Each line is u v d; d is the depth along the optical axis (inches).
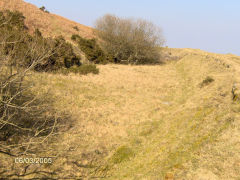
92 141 438.0
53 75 764.6
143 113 604.1
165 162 310.7
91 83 816.9
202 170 247.1
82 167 355.9
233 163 241.1
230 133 308.0
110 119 549.3
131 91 805.2
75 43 1285.7
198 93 677.9
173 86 898.7
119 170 350.6
